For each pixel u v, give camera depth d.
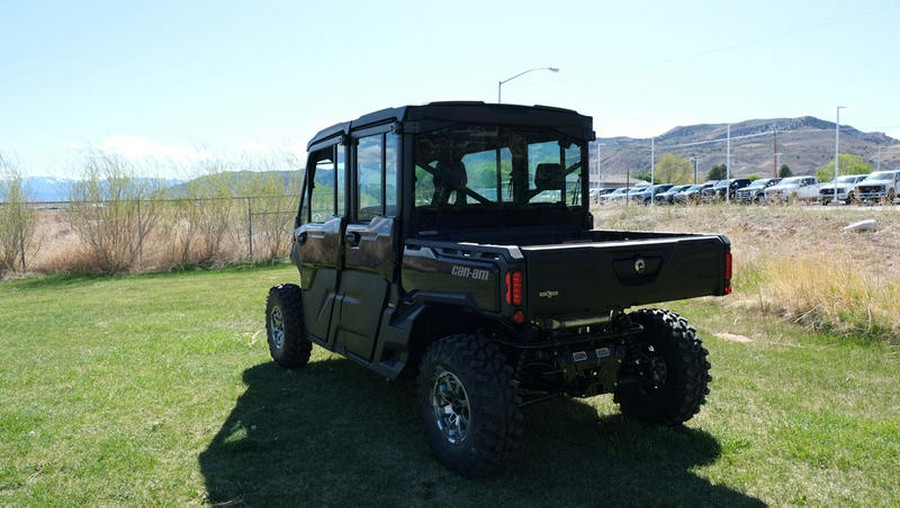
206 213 17.19
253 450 4.27
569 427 4.55
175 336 7.85
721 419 4.65
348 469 3.96
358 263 4.74
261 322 8.76
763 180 35.94
